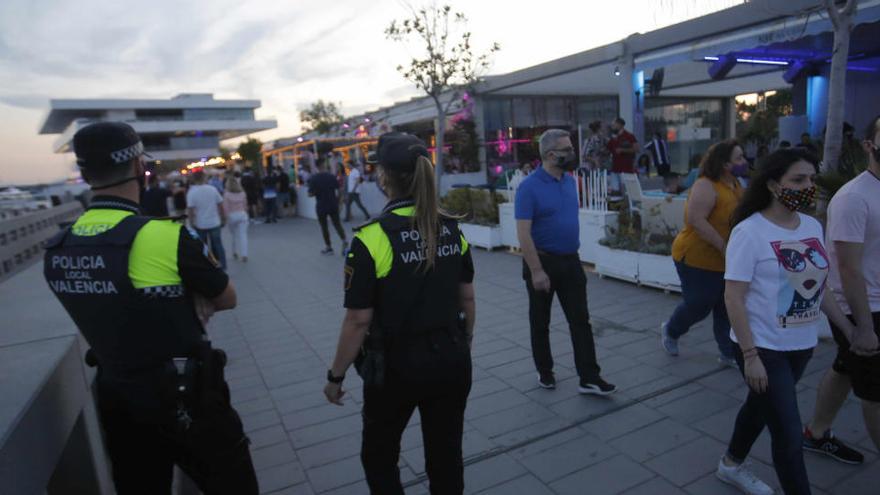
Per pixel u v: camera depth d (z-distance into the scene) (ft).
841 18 17.38
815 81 44.80
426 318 7.06
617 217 25.41
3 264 21.48
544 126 60.23
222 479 6.49
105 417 6.29
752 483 9.11
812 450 10.17
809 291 7.73
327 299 24.57
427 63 43.88
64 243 6.07
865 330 8.31
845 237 8.32
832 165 17.81
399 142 7.12
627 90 36.86
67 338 7.48
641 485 9.71
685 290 13.82
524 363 15.47
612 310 19.61
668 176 29.35
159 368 6.07
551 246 12.66
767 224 7.89
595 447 11.00
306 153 73.20
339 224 36.11
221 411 6.47
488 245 32.91
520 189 12.54
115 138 6.13
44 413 5.89
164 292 5.95
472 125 55.98
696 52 32.27
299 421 13.03
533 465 10.53
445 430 7.52
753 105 71.87
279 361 17.20
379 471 7.39
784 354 7.91
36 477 5.49
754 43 28.78
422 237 7.00
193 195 30.50
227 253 39.65
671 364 14.66
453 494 7.56
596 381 12.97
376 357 7.00
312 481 10.53
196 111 304.91
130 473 6.49
